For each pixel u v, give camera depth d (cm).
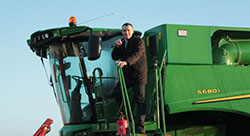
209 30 673
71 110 691
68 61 679
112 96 669
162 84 624
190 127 668
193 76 642
